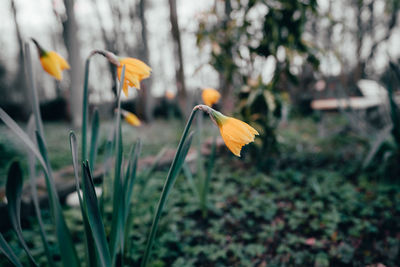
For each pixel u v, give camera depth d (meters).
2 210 2.07
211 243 1.97
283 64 3.15
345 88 7.89
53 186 1.05
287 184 2.91
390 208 2.27
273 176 3.16
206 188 2.19
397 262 1.62
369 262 1.63
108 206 2.25
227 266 1.72
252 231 2.10
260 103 3.18
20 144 4.95
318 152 4.00
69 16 6.58
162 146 5.12
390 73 2.78
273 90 3.22
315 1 2.89
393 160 2.77
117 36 6.00
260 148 3.51
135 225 2.12
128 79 0.97
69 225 2.08
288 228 2.11
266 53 3.09
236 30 3.27
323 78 8.63
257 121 3.41
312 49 3.14
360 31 8.32
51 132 7.68
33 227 2.12
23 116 10.77
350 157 3.69
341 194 2.54
